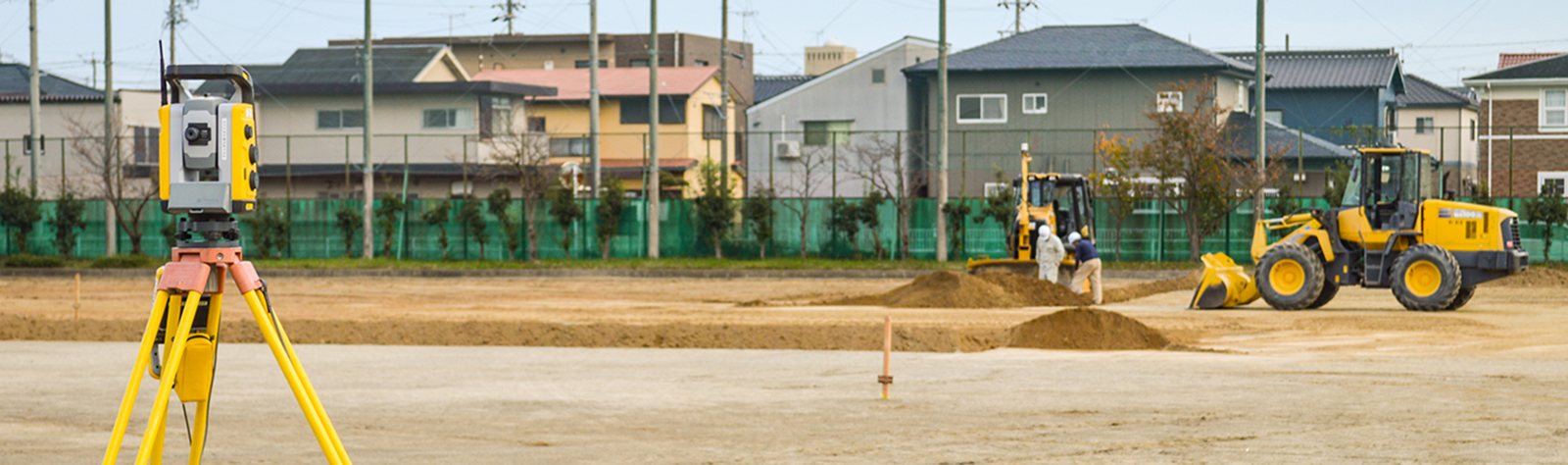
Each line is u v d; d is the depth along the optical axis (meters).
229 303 20.92
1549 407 9.73
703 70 51.75
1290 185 33.75
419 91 44.12
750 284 28.03
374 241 36.50
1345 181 33.06
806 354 13.47
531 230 35.16
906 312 19.34
